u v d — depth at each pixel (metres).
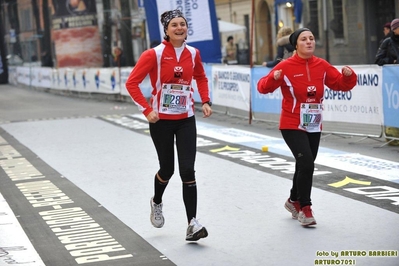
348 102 18.52
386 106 17.27
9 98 45.00
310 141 10.53
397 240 9.47
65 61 49.69
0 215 12.34
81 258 9.39
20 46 61.56
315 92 10.26
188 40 28.66
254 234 10.23
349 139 19.25
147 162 17.06
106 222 11.39
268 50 42.03
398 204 11.48
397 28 17.73
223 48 41.56
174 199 12.86
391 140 17.62
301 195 10.38
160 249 9.69
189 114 9.85
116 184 14.55
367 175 14.03
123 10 44.84
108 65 46.62
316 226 10.44
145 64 9.69
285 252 9.24
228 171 15.33
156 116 9.57
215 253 9.39
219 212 11.70
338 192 12.62
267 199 12.48
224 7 48.59
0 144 22.00
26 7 59.41
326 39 35.75
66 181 15.19
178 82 9.73
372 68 17.56
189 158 9.73
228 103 25.56
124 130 23.81
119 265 8.98
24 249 10.02
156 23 28.36
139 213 11.91
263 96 22.88
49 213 12.28
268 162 16.20
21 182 15.43
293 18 37.88
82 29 49.34
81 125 26.09
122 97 36.50
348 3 34.09
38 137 23.17
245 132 21.97
